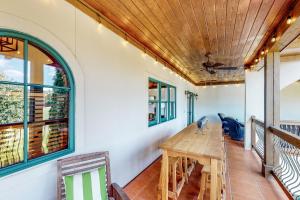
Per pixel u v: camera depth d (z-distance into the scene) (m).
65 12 2.01
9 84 1.60
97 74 2.48
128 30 3.05
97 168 1.95
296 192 2.61
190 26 2.84
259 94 5.56
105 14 2.53
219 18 2.56
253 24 2.75
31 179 1.66
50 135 1.96
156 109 4.76
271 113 3.58
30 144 1.76
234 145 6.21
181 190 3.04
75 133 2.14
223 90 9.77
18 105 1.67
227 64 5.64
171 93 6.07
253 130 5.43
